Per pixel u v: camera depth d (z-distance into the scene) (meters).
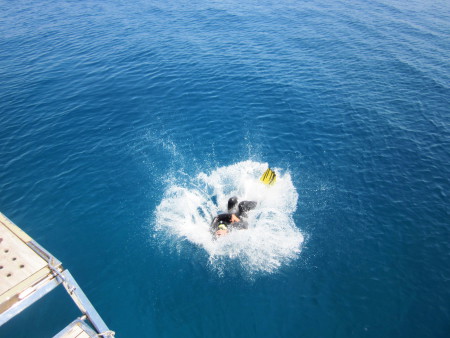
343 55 25.84
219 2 39.78
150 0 40.47
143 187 13.62
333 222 12.16
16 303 6.21
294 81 21.77
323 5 39.09
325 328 9.05
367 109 18.94
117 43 27.64
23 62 24.52
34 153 15.44
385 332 8.98
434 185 13.83
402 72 23.27
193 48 26.56
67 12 36.19
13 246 7.02
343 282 10.18
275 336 8.87
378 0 41.44
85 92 20.45
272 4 39.28
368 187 13.73
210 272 10.44
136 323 9.17
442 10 37.50
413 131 17.16
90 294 9.85
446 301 9.73
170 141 16.22
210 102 19.34
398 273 10.45
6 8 37.91
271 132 16.94
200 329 9.03
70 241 11.43
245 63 24.12
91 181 13.86
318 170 14.62
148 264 10.70
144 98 19.77
